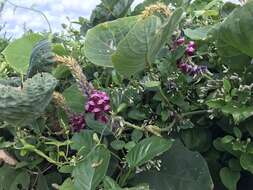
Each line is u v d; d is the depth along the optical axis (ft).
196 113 1.24
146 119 1.28
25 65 1.53
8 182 1.25
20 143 1.24
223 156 1.25
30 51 1.52
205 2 1.81
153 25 1.08
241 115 1.11
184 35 1.38
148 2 1.58
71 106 1.30
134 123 1.30
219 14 1.51
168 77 1.26
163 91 1.27
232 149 1.17
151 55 1.16
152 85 1.19
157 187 1.16
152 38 1.09
